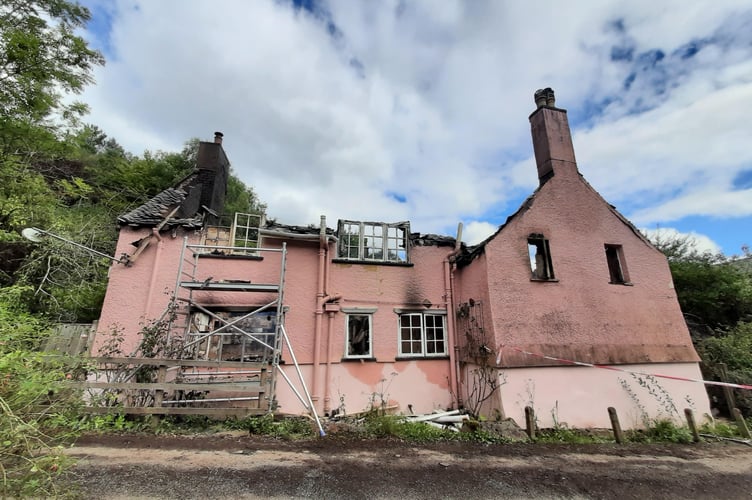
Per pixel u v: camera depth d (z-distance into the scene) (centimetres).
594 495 425
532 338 810
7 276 991
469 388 890
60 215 1167
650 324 891
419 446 575
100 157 2256
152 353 642
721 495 438
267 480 407
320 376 850
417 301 969
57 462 303
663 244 1620
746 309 1212
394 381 895
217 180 1112
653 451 609
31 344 514
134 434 529
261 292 864
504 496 408
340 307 905
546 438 668
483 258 866
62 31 815
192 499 351
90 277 1152
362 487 408
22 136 853
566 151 1007
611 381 815
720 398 904
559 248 905
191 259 846
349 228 995
